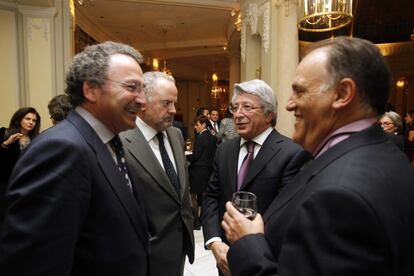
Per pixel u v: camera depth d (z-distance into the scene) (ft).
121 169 3.77
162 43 39.06
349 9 9.42
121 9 27.14
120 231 3.24
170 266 4.99
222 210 5.26
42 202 2.72
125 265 3.23
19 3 19.20
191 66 50.47
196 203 13.83
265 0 17.79
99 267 3.09
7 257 2.64
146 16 29.14
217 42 37.42
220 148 5.67
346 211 1.89
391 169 2.17
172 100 5.20
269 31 17.31
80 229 2.97
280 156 4.82
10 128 9.42
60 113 7.25
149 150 5.07
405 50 33.32
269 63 17.26
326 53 2.44
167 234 5.02
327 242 1.89
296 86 2.56
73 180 2.86
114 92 3.32
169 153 5.64
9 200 2.80
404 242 1.98
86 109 3.49
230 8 26.00
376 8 30.12
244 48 22.17
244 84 5.04
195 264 9.91
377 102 2.42
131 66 3.41
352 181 2.00
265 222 2.87
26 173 2.78
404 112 37.73
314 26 10.94
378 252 1.84
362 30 32.73
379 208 1.90
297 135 2.70
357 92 2.36
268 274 2.36
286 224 2.51
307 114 2.54
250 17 20.38
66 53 20.48
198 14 28.55
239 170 5.21
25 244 2.63
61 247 2.73
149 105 5.11
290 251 2.06
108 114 3.42
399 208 2.01
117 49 3.45
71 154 2.91
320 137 2.58
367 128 2.41
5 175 8.66
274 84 16.89
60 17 20.24
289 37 15.60
